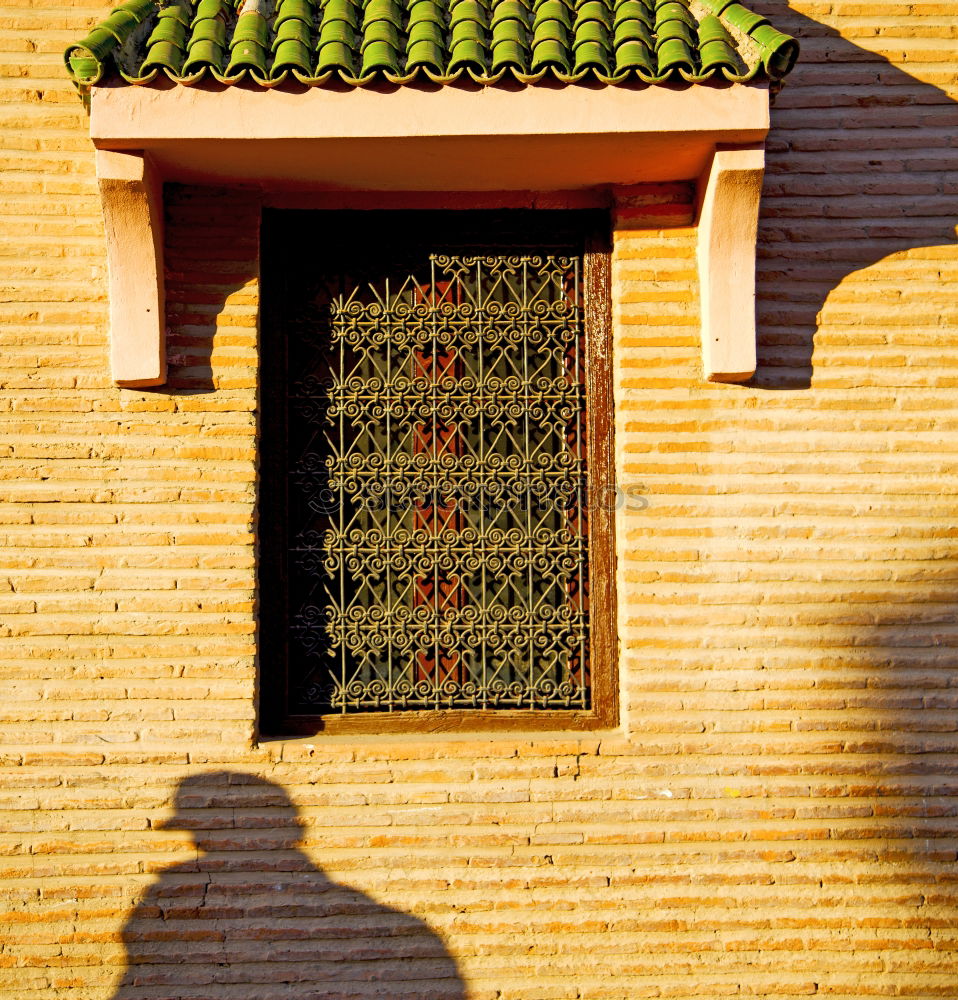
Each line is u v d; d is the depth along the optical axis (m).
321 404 3.98
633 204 3.92
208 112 3.37
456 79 3.36
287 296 3.98
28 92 3.85
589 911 3.70
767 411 3.87
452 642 3.91
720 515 3.83
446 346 4.00
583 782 3.75
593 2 3.61
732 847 3.74
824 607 3.81
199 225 3.83
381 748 3.73
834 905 3.72
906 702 3.79
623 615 3.83
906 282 3.94
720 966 3.69
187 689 3.71
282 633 3.88
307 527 3.95
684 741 3.76
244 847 3.68
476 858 3.70
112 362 3.69
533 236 4.02
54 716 3.68
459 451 3.99
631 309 3.89
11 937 3.61
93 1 3.88
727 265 3.75
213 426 3.79
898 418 3.88
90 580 3.73
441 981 3.66
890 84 4.00
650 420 3.85
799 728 3.77
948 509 3.86
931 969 3.70
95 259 3.84
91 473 3.76
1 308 3.80
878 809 3.75
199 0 3.62
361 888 3.68
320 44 3.45
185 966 3.63
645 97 3.39
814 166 3.97
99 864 3.65
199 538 3.75
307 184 3.86
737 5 3.53
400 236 4.01
